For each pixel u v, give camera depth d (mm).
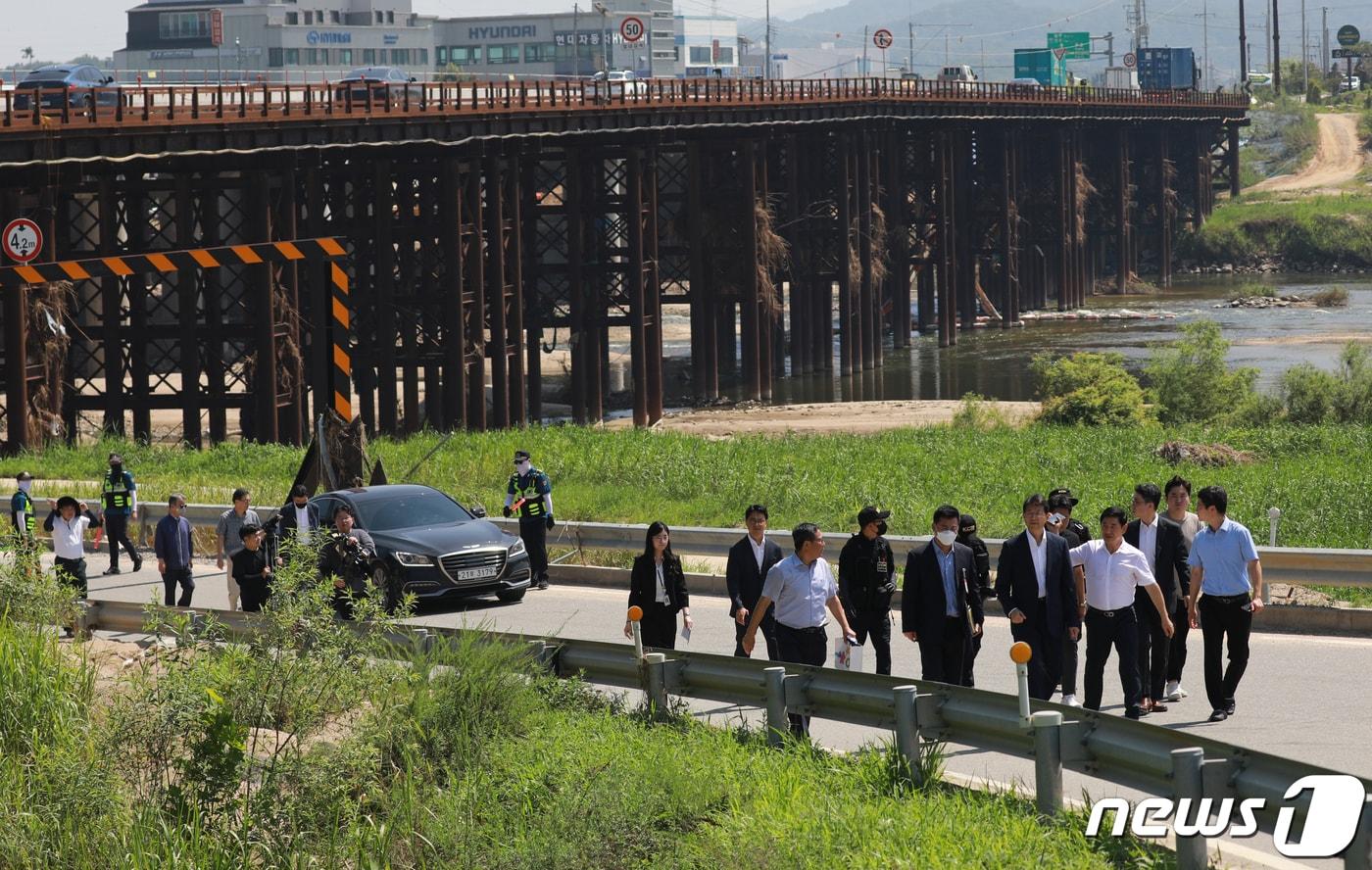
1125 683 21750
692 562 37438
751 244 114062
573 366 101000
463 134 85125
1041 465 57031
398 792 16938
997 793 16547
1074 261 179500
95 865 15555
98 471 58438
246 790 17422
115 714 18203
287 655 19859
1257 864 14797
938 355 142000
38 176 63688
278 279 75062
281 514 34188
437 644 20984
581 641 21641
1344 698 22531
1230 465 58156
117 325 75125
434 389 89062
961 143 161375
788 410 103875
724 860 14586
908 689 17062
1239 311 167125
